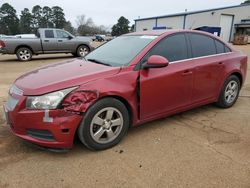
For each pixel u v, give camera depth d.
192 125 4.31
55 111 3.03
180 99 4.19
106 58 4.06
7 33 79.44
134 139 3.78
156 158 3.29
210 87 4.63
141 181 2.84
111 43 4.63
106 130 3.42
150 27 46.16
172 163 3.18
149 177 2.91
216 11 38.50
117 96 3.42
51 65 4.11
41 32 13.92
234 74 5.13
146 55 3.80
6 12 79.19
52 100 3.04
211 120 4.54
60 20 83.75
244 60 5.29
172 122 4.42
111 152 3.42
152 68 3.73
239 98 5.93
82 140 3.28
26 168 3.05
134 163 3.17
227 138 3.85
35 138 3.16
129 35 4.64
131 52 3.91
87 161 3.21
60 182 2.82
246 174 2.97
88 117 3.20
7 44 13.11
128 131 4.04
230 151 3.47
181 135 3.93
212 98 4.77
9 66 11.55
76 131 3.22
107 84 3.33
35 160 3.22
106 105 3.33
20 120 3.15
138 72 3.63
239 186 2.77
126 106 3.60
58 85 3.13
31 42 13.61
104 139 3.45
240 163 3.19
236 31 40.69
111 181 2.84
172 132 4.03
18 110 3.15
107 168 3.07
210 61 4.55
